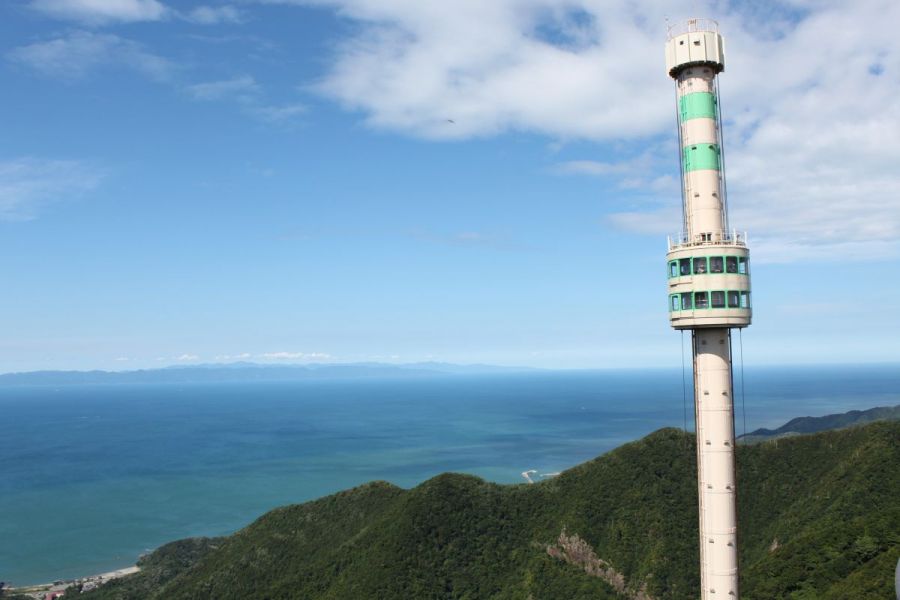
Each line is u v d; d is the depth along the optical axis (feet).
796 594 245.86
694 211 196.24
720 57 196.95
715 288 188.34
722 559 187.73
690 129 198.49
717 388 191.72
